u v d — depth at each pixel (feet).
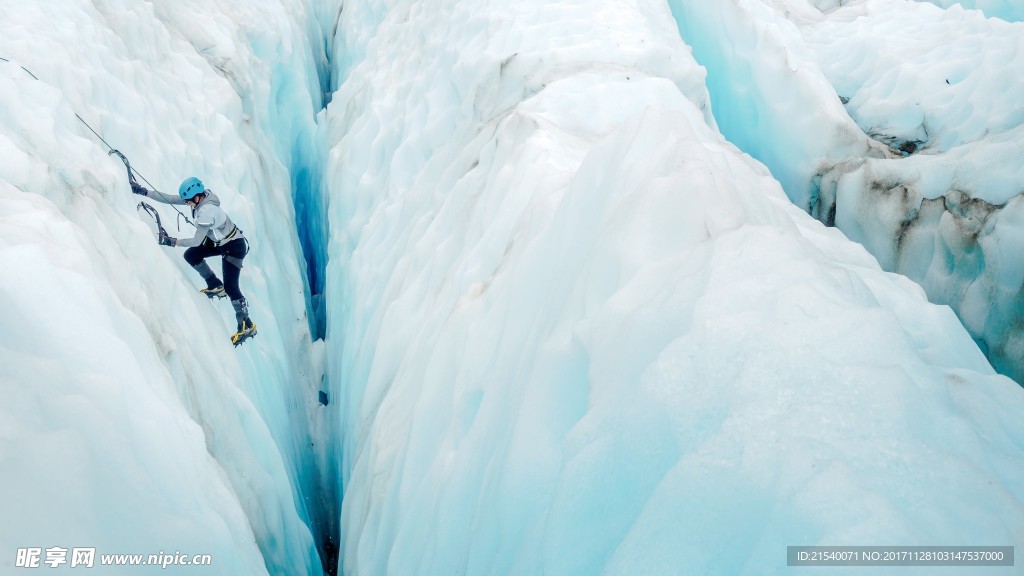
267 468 13.16
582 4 21.16
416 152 22.09
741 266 6.46
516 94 18.75
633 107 16.97
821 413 5.07
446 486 9.31
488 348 10.64
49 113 10.76
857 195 18.90
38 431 6.02
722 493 4.99
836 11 29.35
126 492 6.54
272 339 17.29
